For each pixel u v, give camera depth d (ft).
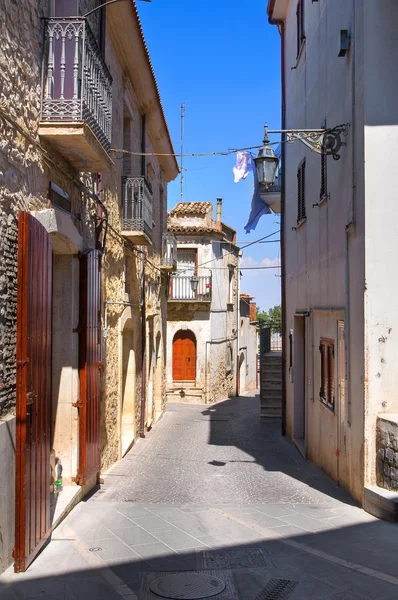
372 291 25.35
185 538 20.95
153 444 47.09
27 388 17.25
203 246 93.20
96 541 20.36
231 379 106.11
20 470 16.69
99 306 29.66
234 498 28.04
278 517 24.03
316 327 37.63
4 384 17.28
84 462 26.22
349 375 27.94
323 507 25.86
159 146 57.93
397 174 25.40
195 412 75.72
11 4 17.87
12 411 17.94
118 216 37.91
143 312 49.90
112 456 36.35
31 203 19.90
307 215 40.96
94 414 28.50
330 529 22.18
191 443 48.16
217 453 43.21
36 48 20.51
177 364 92.17
